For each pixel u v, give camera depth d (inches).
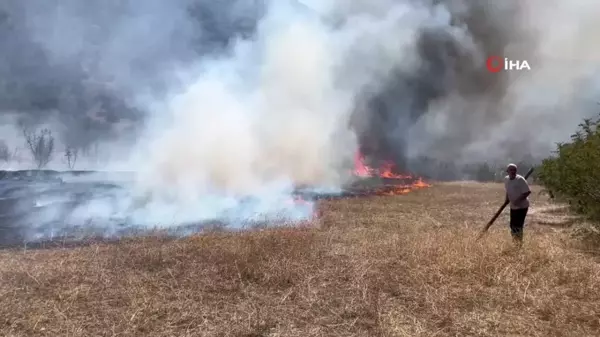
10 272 194.5
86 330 139.9
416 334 136.3
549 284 181.5
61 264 207.2
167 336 135.3
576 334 137.3
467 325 143.6
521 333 138.9
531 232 297.6
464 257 214.8
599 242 258.1
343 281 190.5
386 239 268.2
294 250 233.3
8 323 144.0
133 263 211.8
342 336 137.0
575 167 296.8
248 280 191.0
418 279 187.8
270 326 144.8
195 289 177.3
